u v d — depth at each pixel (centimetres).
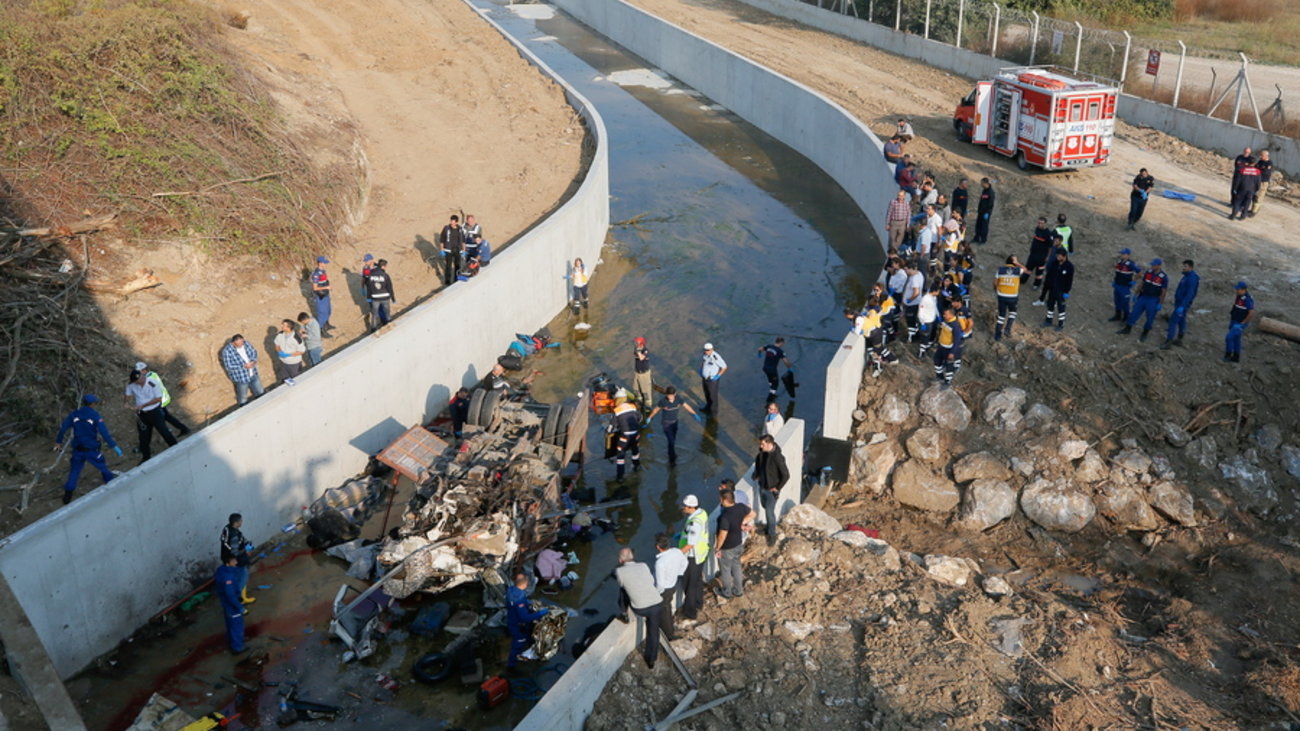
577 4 6162
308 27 4212
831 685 1194
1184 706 1205
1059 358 1883
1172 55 3706
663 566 1212
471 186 2778
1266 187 2531
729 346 2309
